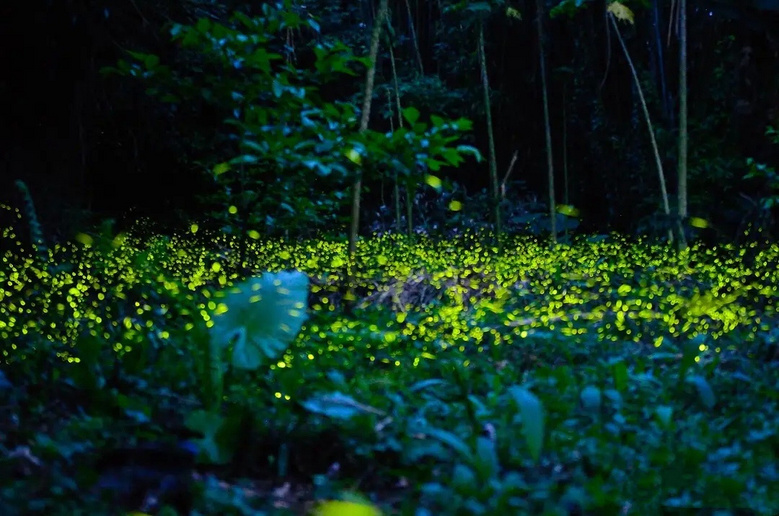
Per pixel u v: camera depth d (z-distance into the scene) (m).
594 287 8.82
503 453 3.37
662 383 4.76
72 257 7.46
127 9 8.58
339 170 5.36
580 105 14.29
